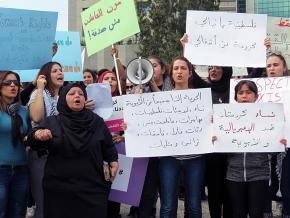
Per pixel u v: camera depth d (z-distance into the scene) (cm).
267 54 639
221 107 485
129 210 702
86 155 452
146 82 504
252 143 477
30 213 637
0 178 471
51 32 578
